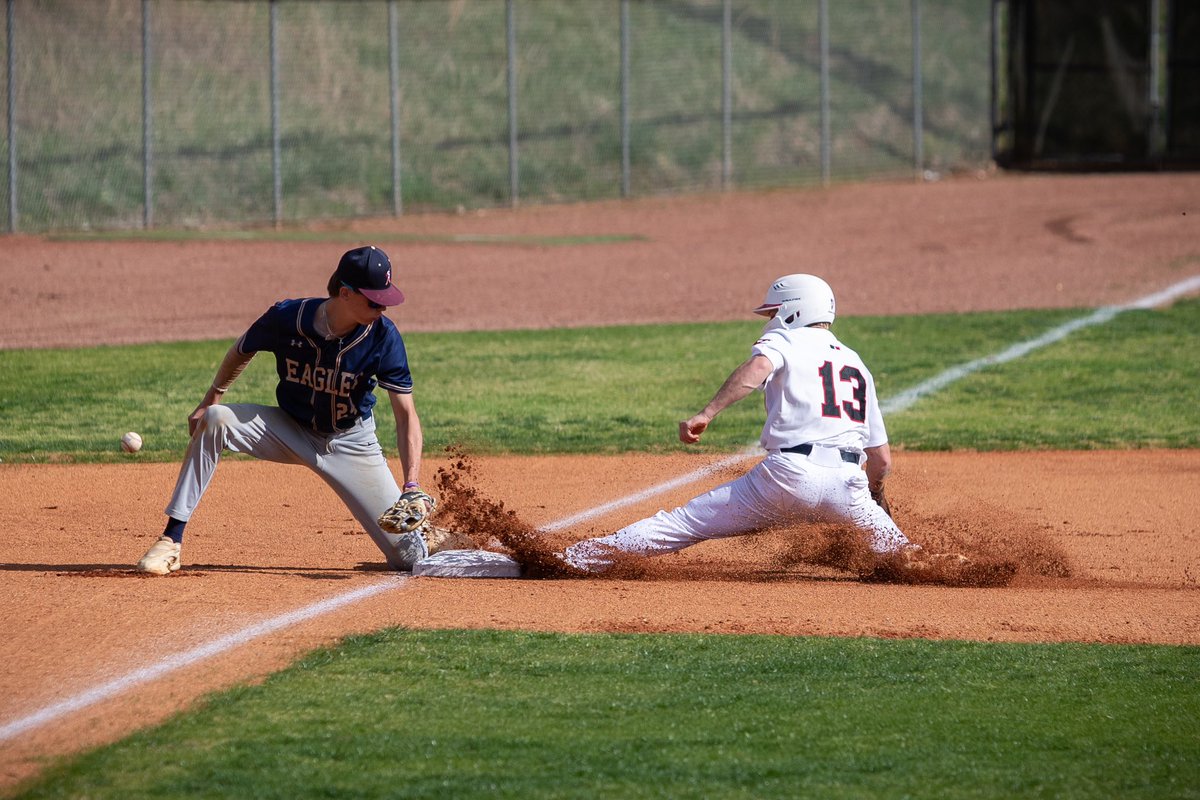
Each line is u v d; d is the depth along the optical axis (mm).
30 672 16656
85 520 27375
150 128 80625
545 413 38719
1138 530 26844
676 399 40562
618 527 26797
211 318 55125
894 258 68938
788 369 21062
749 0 116000
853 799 13430
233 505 29109
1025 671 17422
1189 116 97062
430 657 17531
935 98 107562
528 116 101875
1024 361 45688
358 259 19797
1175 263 64375
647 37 111375
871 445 22000
